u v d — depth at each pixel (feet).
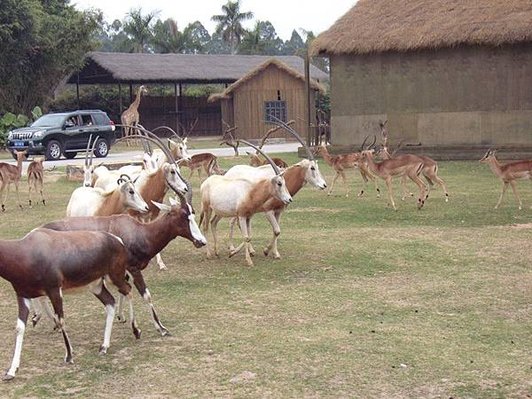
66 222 27.22
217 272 36.73
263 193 37.47
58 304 23.67
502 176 54.49
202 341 26.21
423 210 54.90
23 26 138.62
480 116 93.45
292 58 185.98
